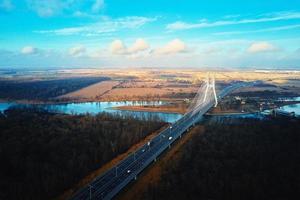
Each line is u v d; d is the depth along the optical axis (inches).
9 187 3730.3
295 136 5880.9
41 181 3917.3
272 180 3983.8
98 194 3698.3
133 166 4515.3
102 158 4845.0
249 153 4916.3
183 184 3971.5
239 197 3688.5
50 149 4889.3
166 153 5236.2
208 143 5526.6
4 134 5649.6
